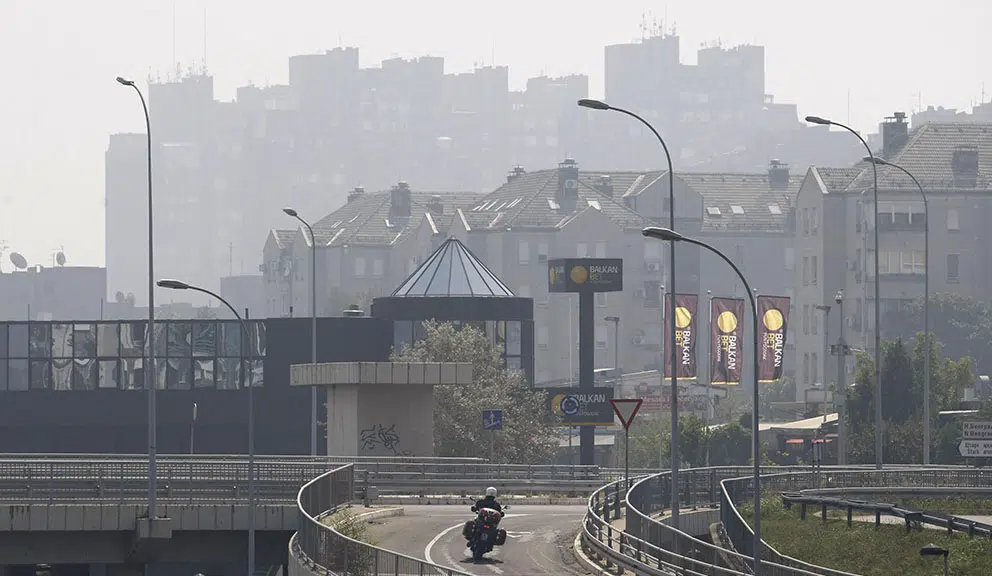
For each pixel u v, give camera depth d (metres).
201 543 164.00
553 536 142.50
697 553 103.06
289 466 174.88
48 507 158.62
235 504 161.88
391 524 154.38
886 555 139.38
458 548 132.12
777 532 157.75
